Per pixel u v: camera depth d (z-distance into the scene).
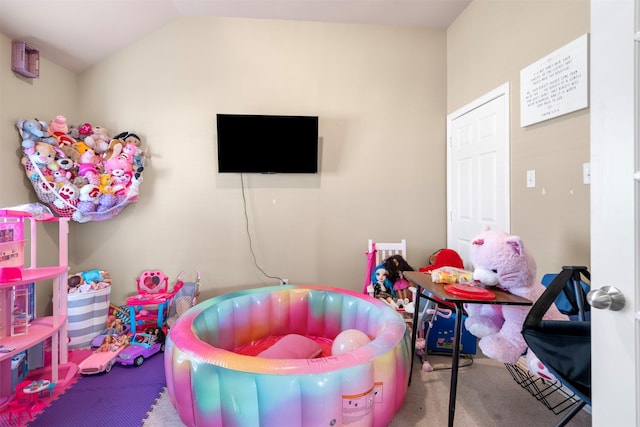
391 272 2.47
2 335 1.53
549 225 1.82
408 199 2.92
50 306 2.38
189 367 1.28
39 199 2.30
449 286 1.37
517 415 1.49
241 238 2.79
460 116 2.72
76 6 2.11
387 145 2.90
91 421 1.45
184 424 1.43
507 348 1.26
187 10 2.66
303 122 2.70
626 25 0.67
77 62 2.55
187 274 2.75
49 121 2.38
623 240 0.68
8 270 1.46
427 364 1.91
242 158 2.67
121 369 1.92
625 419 0.68
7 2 1.88
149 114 2.71
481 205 2.44
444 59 2.92
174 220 2.74
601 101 0.72
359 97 2.88
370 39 2.88
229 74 2.77
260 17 2.77
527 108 1.95
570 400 1.56
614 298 0.68
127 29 2.53
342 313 2.18
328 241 2.87
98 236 2.66
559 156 1.75
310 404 1.16
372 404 1.26
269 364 1.22
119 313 2.54
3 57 2.02
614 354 0.70
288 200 2.83
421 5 2.61
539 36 1.88
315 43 2.84
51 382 1.60
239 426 1.16
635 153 0.66
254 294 2.21
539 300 0.97
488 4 2.35
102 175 2.40
